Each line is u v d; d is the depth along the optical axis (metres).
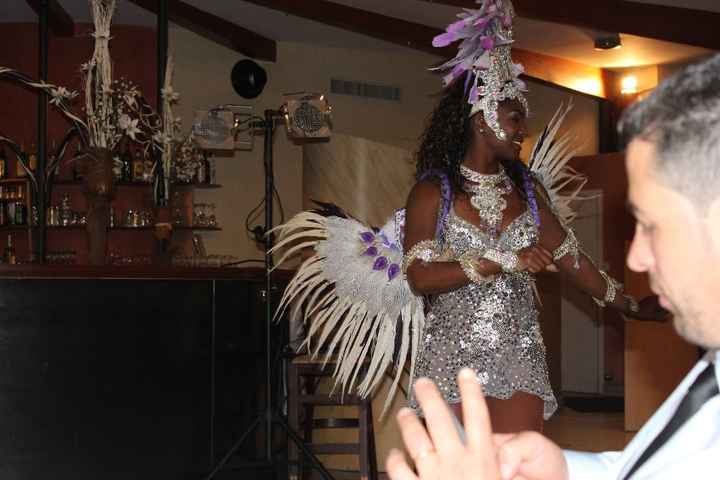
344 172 5.53
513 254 2.20
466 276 2.22
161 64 5.75
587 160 8.89
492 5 2.37
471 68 2.39
